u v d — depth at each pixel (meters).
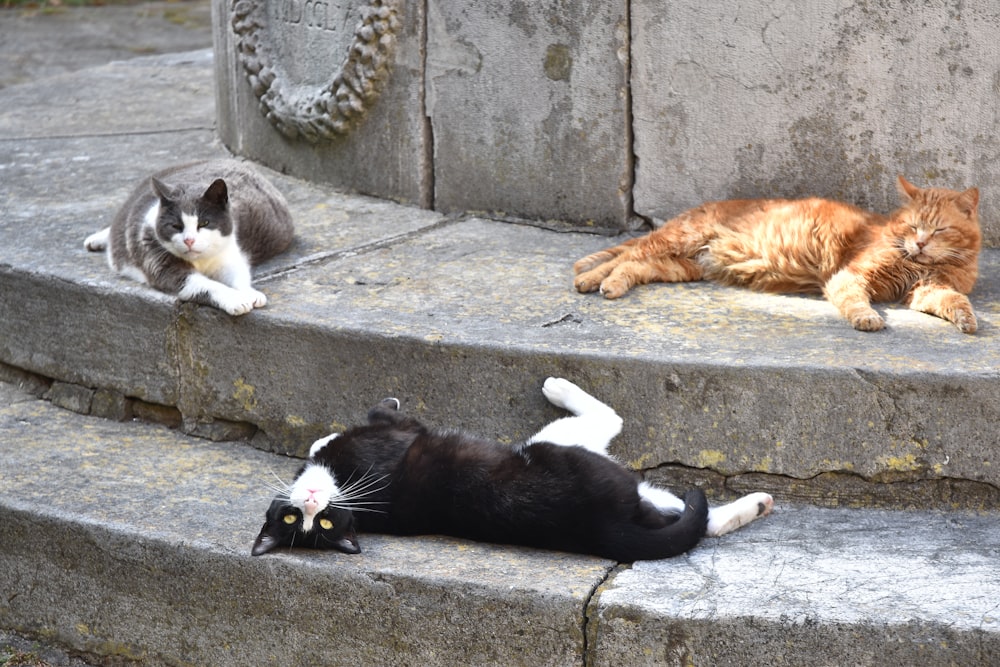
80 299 4.85
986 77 4.80
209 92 8.52
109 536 3.89
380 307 4.56
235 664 3.83
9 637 4.13
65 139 7.26
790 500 4.07
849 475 4.00
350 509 3.73
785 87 5.03
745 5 4.96
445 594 3.52
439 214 5.78
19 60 11.16
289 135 6.28
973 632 3.16
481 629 3.50
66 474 4.34
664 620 3.32
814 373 3.91
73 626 4.06
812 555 3.66
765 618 3.27
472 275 4.91
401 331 4.30
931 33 4.80
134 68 9.50
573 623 3.41
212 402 4.66
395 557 3.68
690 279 4.90
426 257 5.14
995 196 4.98
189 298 4.60
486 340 4.21
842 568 3.56
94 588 3.98
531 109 5.45
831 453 3.99
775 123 5.10
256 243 5.06
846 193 5.12
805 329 4.28
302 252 5.25
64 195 6.13
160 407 4.82
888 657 3.23
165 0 14.12
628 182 5.40
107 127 7.56
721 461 4.08
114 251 4.98
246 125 6.67
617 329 4.32
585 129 5.38
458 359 4.21
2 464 4.42
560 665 3.46
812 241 4.60
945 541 3.74
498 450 3.84
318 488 3.67
